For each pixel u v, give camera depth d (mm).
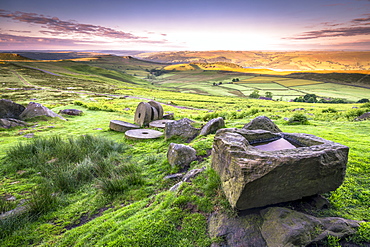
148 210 4867
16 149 10109
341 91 154625
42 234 4695
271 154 3861
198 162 7340
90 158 8852
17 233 4719
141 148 10648
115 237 4078
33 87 75500
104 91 78875
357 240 3395
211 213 4395
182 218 4383
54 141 10805
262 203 4000
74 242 4250
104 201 5895
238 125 12805
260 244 3543
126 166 7801
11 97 50250
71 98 52969
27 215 5297
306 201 4309
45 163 8742
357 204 4258
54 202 5906
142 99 59219
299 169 3758
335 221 3666
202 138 9727
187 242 3830
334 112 20625
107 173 7555
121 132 15367
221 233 3857
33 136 14172
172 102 54938
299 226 3484
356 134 9734
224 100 76312
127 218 4742
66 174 7344
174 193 5273
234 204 3959
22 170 8398
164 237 3984
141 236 4004
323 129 11273
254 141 5461
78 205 5848
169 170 7383
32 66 173250
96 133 15078
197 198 4832
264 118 7449
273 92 152000
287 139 5473
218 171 5152
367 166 5684
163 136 12570
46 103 39500
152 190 6246
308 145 4867
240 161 3904
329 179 4090
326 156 3896
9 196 6379
